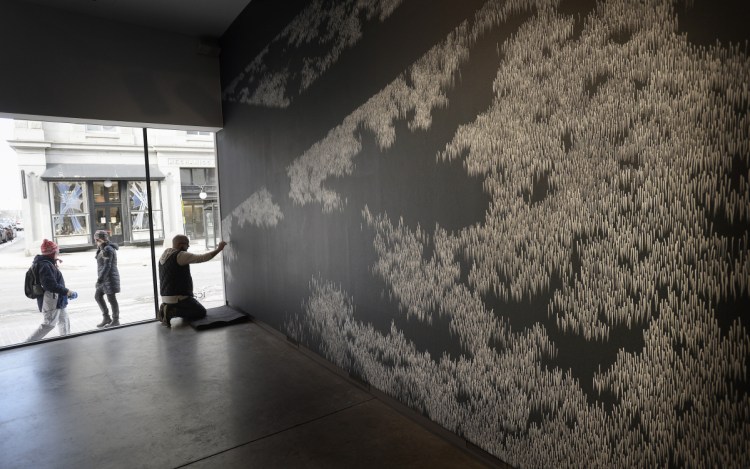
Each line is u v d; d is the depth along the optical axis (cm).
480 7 194
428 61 223
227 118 493
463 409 221
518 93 180
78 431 252
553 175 170
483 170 198
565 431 174
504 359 196
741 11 120
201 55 491
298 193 359
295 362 354
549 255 174
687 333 136
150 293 657
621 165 149
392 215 256
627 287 150
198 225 774
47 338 420
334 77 301
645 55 141
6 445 239
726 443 129
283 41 364
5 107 382
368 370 292
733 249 124
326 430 246
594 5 153
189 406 280
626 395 153
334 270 320
